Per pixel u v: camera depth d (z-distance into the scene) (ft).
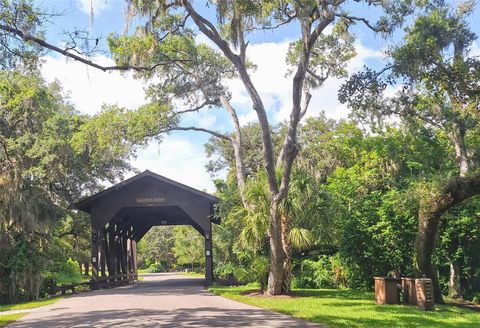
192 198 90.68
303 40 53.72
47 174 87.56
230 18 53.62
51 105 91.15
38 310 52.31
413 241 63.87
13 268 76.02
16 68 43.11
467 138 76.33
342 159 113.80
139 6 48.06
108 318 41.11
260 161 148.46
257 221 59.11
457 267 65.62
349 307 45.83
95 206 91.40
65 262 108.88
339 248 69.36
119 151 77.46
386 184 82.64
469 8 53.57
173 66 82.84
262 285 64.28
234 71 85.66
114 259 101.04
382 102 56.95
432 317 39.29
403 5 51.57
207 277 88.84
